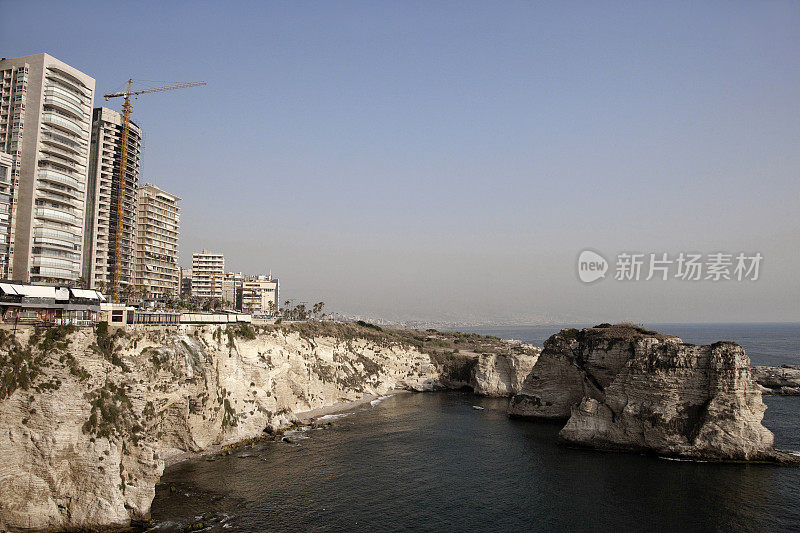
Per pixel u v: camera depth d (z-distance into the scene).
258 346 91.19
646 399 78.38
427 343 191.25
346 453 76.50
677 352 77.31
